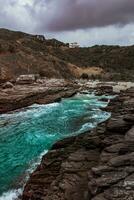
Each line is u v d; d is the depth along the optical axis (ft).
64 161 52.70
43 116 106.42
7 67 259.19
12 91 138.72
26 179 55.16
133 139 50.11
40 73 298.56
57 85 180.86
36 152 68.39
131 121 59.77
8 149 71.05
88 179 41.75
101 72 471.21
